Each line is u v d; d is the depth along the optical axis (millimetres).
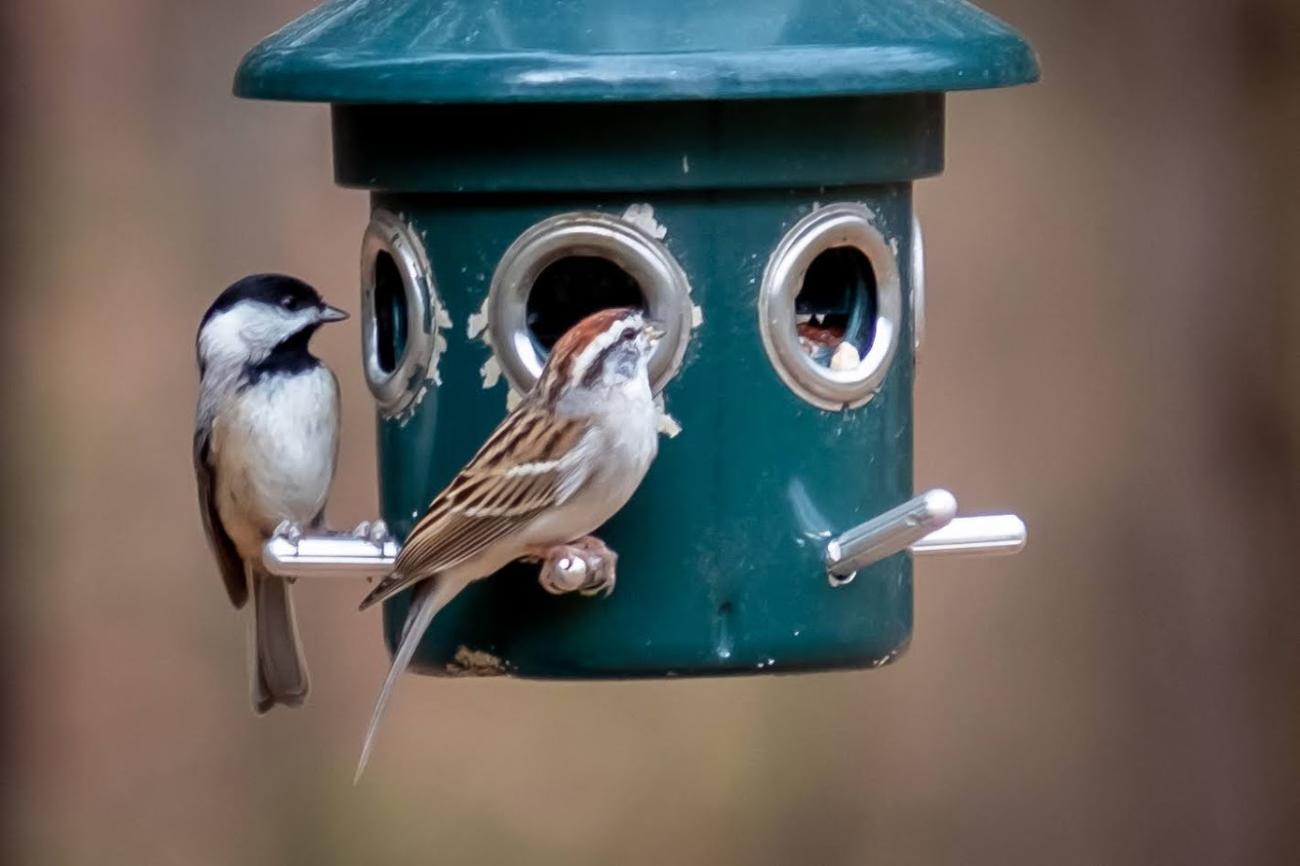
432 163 8383
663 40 8109
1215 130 13461
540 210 8344
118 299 13820
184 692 13875
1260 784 13383
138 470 13820
